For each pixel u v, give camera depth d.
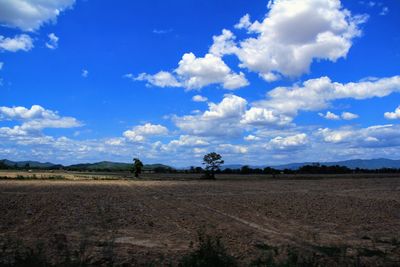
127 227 23.36
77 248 16.73
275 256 15.59
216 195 50.25
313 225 25.41
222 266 12.01
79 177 105.62
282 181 98.31
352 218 28.78
